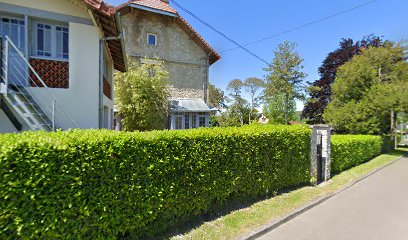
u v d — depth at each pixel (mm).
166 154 3449
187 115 15367
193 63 16484
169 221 3572
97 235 2768
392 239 3652
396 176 8625
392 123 15773
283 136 5820
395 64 15289
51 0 6219
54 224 2438
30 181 2277
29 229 2312
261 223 3979
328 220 4352
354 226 4098
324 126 7559
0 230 2178
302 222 4246
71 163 2541
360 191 6457
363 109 14266
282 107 21344
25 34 6027
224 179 4371
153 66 13859
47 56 6320
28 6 6008
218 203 4383
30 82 6043
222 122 28031
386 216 4586
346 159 9383
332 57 22297
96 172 2727
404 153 16000
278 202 5117
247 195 5004
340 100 15906
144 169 3184
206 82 16922
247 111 29641
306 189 6371
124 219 2988
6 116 5691
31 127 4723
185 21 15773
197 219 4016
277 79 19156
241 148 4715
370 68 14734
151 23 15047
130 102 12539
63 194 2498
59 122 6164
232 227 3781
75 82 6426
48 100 6094
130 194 3037
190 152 3795
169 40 15648
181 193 3680
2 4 5809
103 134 3004
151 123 12758
